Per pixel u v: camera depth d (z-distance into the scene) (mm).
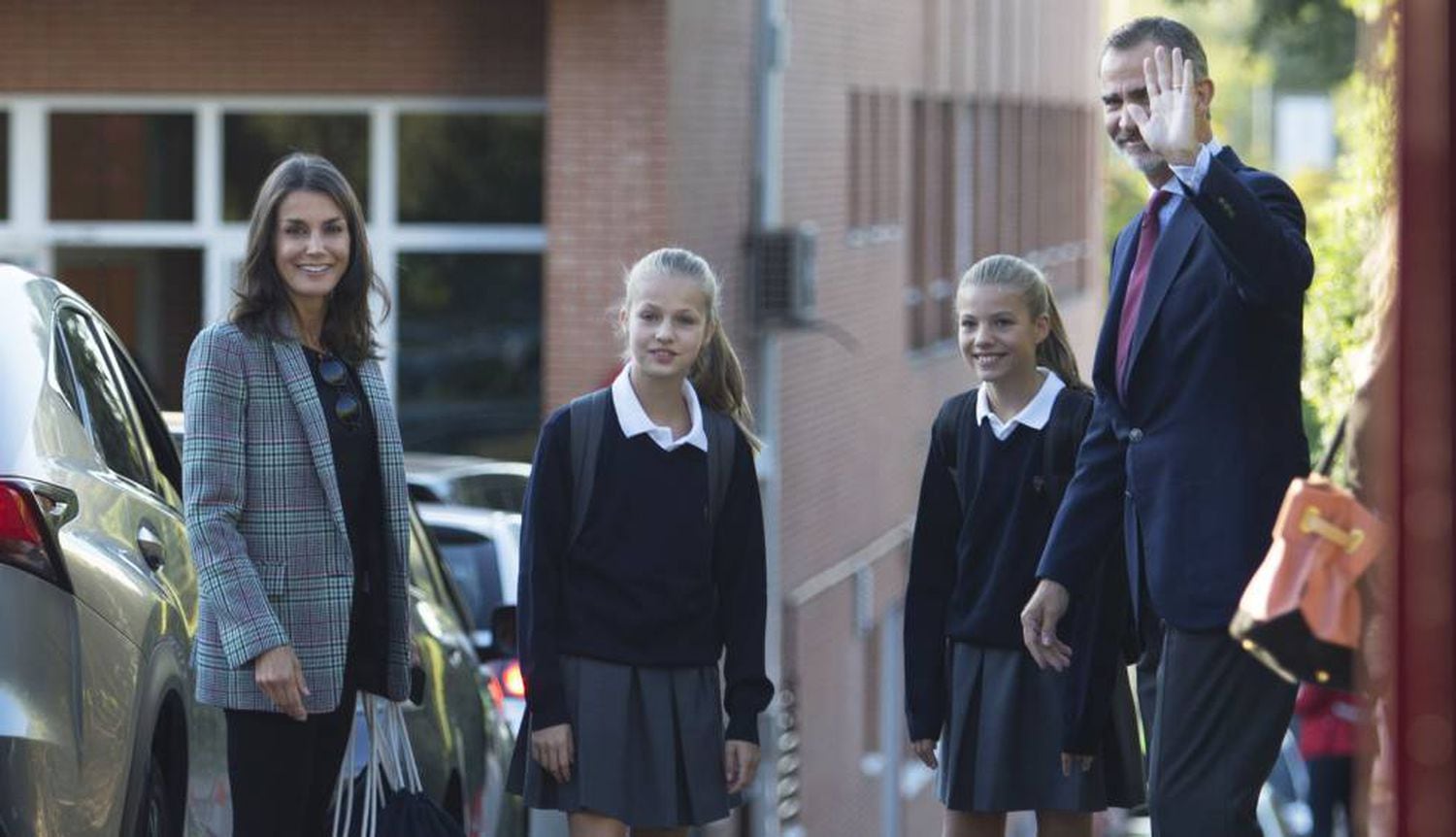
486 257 39562
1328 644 8375
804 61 47375
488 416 39812
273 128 39812
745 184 43312
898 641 59562
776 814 43938
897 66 57344
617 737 12047
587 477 12062
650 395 12172
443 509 22766
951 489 13141
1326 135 74562
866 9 53594
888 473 57344
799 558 47719
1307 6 50000
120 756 11258
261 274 11797
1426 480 5289
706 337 12211
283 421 11719
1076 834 13141
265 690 11312
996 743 12953
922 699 13227
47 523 10883
